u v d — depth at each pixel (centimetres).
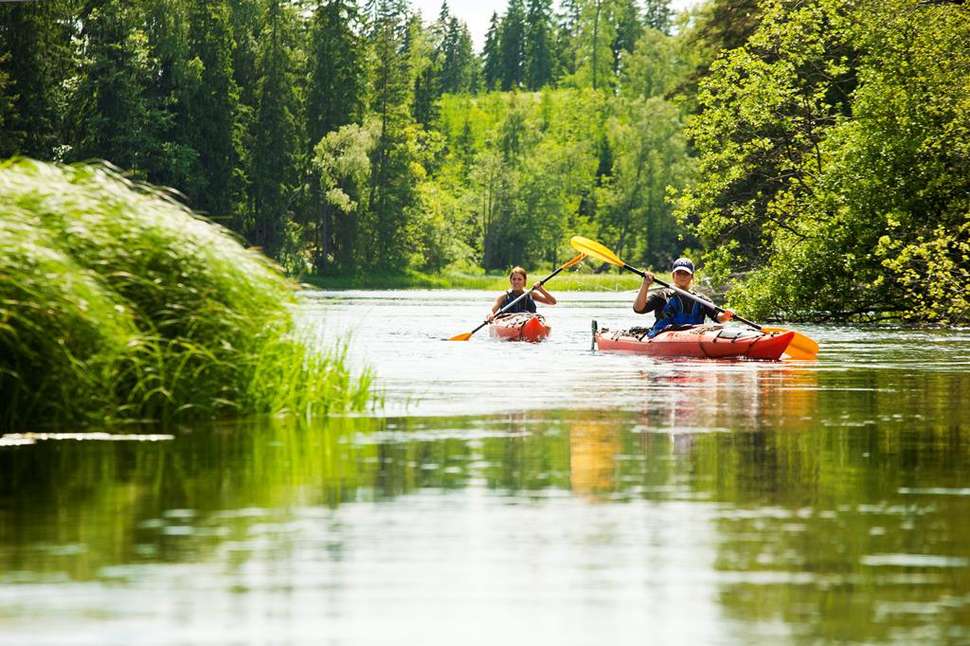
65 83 13988
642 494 1263
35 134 13275
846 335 4419
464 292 14150
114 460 1486
